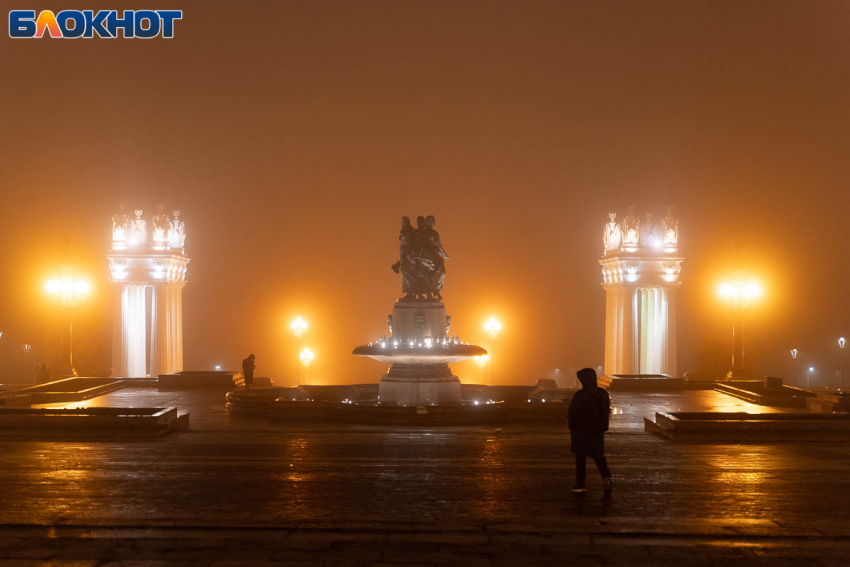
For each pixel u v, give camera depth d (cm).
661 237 4388
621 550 973
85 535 1024
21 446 1784
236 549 971
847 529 1056
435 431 2105
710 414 2042
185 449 1742
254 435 2003
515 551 967
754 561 938
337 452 1703
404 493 1267
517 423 2309
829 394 2691
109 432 1902
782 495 1259
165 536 1023
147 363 4203
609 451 1744
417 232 2644
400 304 2614
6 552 957
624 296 4338
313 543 995
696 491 1289
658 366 4325
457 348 2502
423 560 933
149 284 4225
